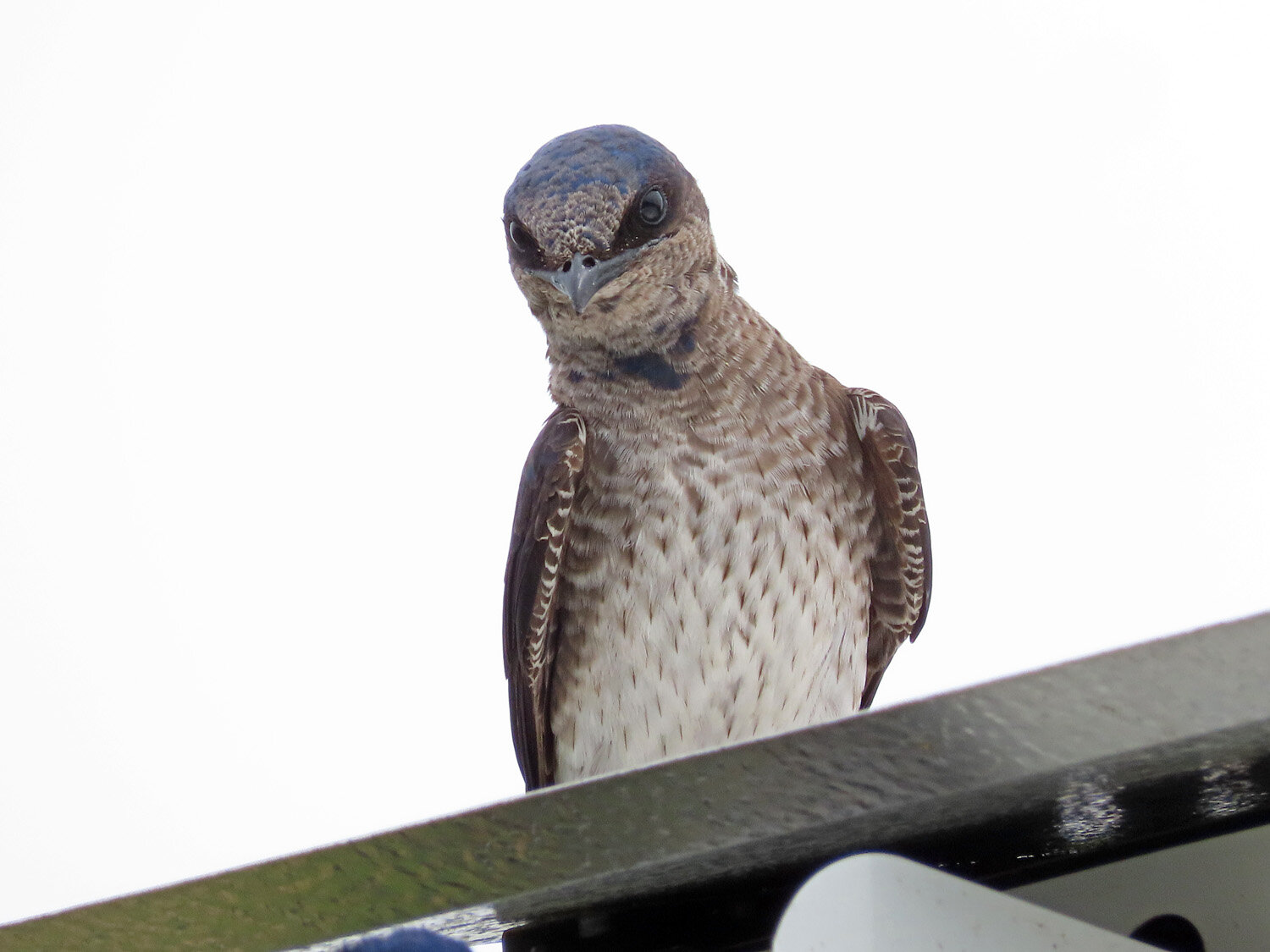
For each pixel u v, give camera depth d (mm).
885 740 3266
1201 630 3010
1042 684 3115
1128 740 3266
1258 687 3098
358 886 3330
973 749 3289
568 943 3365
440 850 3326
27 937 3334
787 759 3303
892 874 3064
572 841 3326
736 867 3346
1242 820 3348
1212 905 3346
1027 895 3354
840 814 3326
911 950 3018
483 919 3354
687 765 3311
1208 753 3322
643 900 3357
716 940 3361
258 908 3332
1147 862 3350
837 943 3002
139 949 3338
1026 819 3342
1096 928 3191
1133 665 3070
